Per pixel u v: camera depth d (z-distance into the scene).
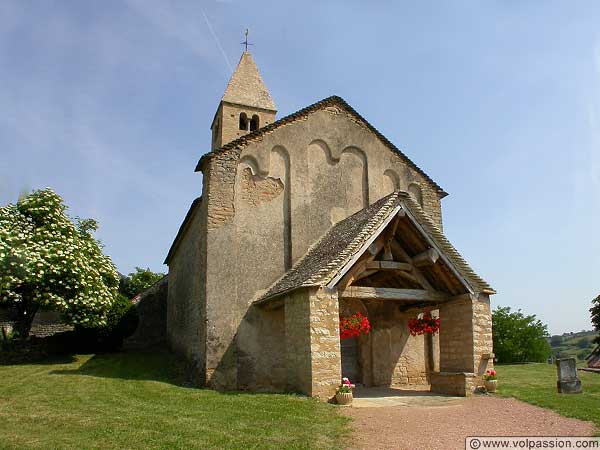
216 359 13.38
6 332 20.47
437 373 13.08
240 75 23.42
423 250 13.12
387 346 15.58
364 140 17.44
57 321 27.72
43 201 18.95
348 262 11.89
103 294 18.36
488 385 12.14
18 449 6.43
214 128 24.83
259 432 7.56
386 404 10.81
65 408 9.18
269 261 14.85
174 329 20.67
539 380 15.59
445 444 7.12
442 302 13.48
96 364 16.34
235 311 13.95
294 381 11.80
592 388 12.84
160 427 7.67
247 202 15.02
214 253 14.11
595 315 30.45
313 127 16.69
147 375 14.37
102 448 6.51
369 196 16.92
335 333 11.34
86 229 21.59
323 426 8.19
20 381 12.84
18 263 15.94
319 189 16.23
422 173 18.03
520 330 32.53
